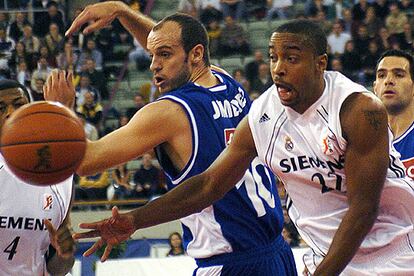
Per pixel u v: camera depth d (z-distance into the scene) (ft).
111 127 91.76
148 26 31.78
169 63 26.61
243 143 23.50
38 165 21.03
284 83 21.74
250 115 23.25
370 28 96.22
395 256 23.25
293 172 22.77
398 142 33.68
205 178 23.95
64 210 24.04
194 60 26.94
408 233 23.30
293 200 23.65
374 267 23.32
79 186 80.48
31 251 23.63
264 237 26.76
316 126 22.06
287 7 103.91
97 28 31.48
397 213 23.57
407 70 33.14
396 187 23.07
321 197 22.89
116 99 96.78
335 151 21.85
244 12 103.76
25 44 96.78
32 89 93.71
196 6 104.06
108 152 24.77
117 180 80.69
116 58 98.99
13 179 22.80
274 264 26.89
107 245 23.48
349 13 97.66
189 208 23.93
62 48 95.81
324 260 21.52
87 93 90.84
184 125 25.70
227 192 25.03
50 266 24.70
